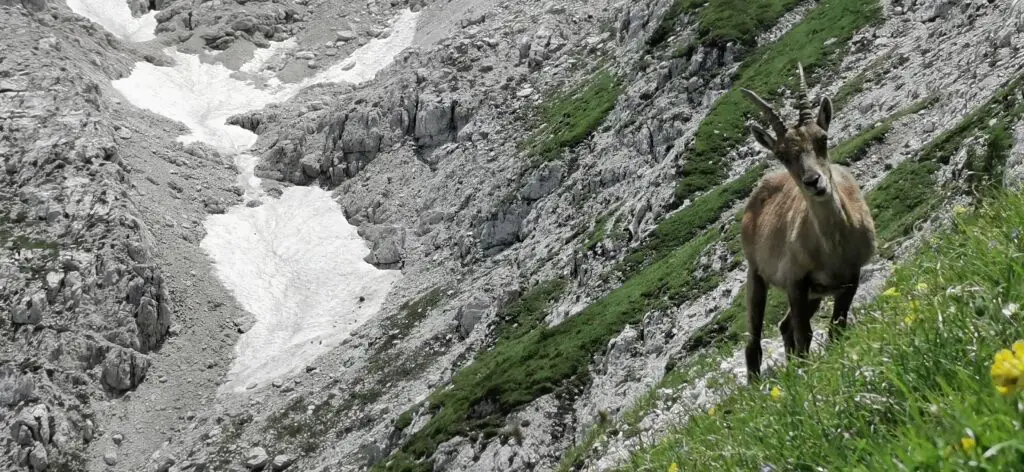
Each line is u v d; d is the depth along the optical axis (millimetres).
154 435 83438
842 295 9469
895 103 52750
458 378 61438
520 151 97938
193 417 84875
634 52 95312
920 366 3957
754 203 11062
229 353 93812
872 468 3197
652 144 77188
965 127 37344
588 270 66438
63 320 91688
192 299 99938
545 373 51688
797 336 9695
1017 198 5938
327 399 77625
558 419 48406
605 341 51125
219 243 109312
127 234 99625
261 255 108812
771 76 70062
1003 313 3904
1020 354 2793
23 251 96875
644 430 14508
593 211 77438
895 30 65750
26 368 85000
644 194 68188
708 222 59156
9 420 81062
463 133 109750
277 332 96312
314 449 72000
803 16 78688
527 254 79312
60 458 79750
